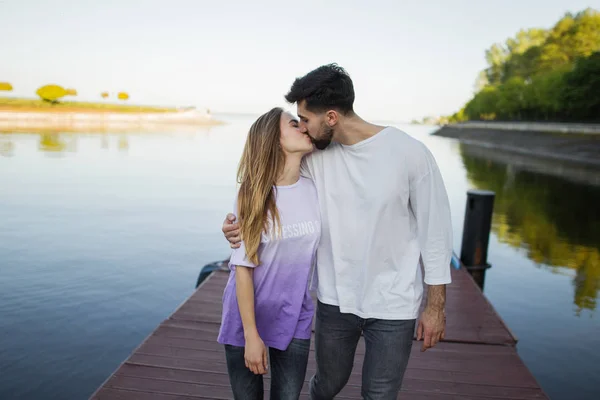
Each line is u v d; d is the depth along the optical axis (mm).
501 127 55750
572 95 39750
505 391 2684
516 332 4668
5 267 6168
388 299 1717
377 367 1741
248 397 1750
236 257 1612
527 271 6660
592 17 57031
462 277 4824
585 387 3666
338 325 1832
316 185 1784
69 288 5547
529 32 75625
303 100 1642
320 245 1825
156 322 4758
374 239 1688
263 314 1716
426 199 1655
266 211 1619
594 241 8531
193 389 2580
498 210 11867
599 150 30922
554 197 14195
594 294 5785
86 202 10508
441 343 3283
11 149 21531
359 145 1682
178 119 85125
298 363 1766
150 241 7590
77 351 4105
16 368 3793
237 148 27719
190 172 16156
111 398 2467
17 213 9180
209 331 3305
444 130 84750
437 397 2605
